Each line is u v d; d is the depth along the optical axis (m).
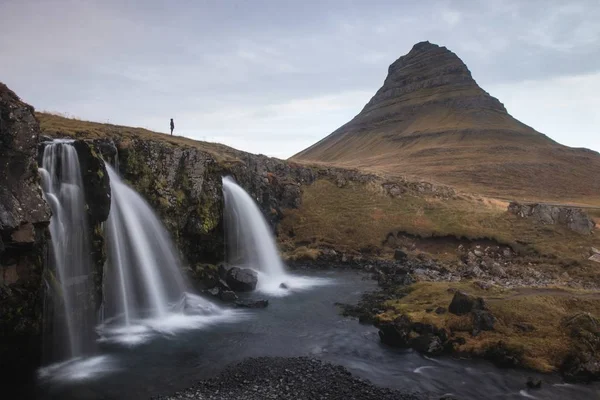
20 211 20.80
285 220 65.50
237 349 26.78
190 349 26.64
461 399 21.20
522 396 21.59
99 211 28.98
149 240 37.53
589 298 31.64
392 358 25.81
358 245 59.06
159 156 42.84
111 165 36.81
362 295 39.59
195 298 36.97
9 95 22.75
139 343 27.56
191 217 43.88
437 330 27.53
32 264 21.89
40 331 22.69
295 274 49.09
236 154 68.31
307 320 32.62
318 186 74.94
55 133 39.69
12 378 21.92
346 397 20.52
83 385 21.50
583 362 23.81
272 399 19.94
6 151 21.20
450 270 48.50
